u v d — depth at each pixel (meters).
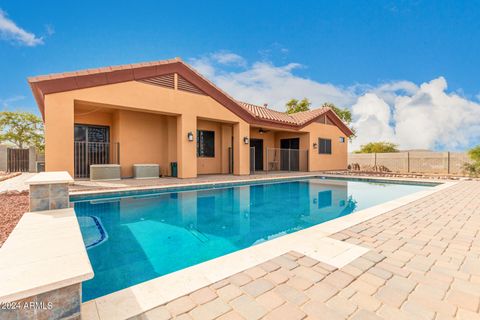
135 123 11.99
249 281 2.38
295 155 18.52
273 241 3.45
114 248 4.27
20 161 15.75
